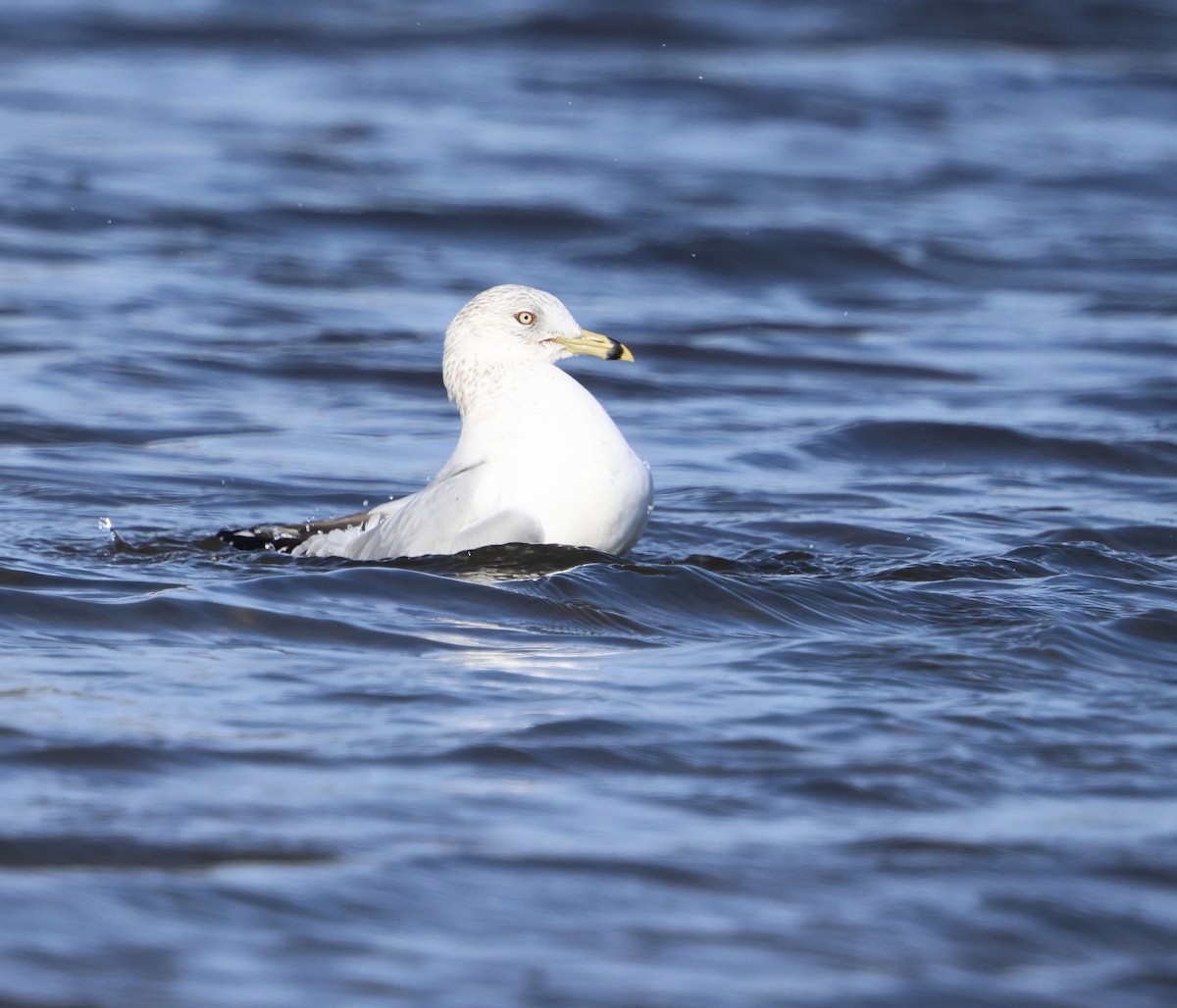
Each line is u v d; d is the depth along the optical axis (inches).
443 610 426.0
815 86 1777.8
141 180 1300.4
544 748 319.0
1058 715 344.8
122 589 438.3
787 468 669.3
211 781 299.4
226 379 804.6
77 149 1408.7
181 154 1408.7
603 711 342.0
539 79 1797.5
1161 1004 229.1
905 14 2149.4
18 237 1112.2
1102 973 237.3
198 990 226.5
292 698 349.1
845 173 1425.9
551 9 2160.4
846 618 429.1
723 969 235.9
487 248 1162.6
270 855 267.6
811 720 338.6
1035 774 311.3
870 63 1898.4
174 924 244.5
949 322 992.2
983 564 490.0
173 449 676.1
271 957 236.4
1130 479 659.4
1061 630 404.8
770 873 266.1
